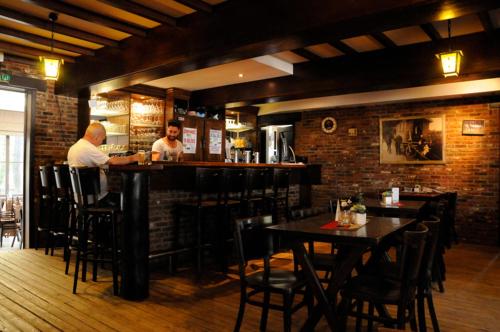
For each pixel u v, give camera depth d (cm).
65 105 649
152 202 472
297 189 722
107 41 511
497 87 648
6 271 479
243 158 838
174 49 453
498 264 551
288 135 968
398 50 544
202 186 463
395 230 293
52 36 475
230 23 404
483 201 705
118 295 396
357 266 342
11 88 599
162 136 775
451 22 454
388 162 806
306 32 359
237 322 293
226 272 486
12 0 409
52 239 563
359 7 325
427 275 290
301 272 310
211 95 779
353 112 855
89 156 464
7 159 1020
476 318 349
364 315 261
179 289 418
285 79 667
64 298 385
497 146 692
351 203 338
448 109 739
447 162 740
